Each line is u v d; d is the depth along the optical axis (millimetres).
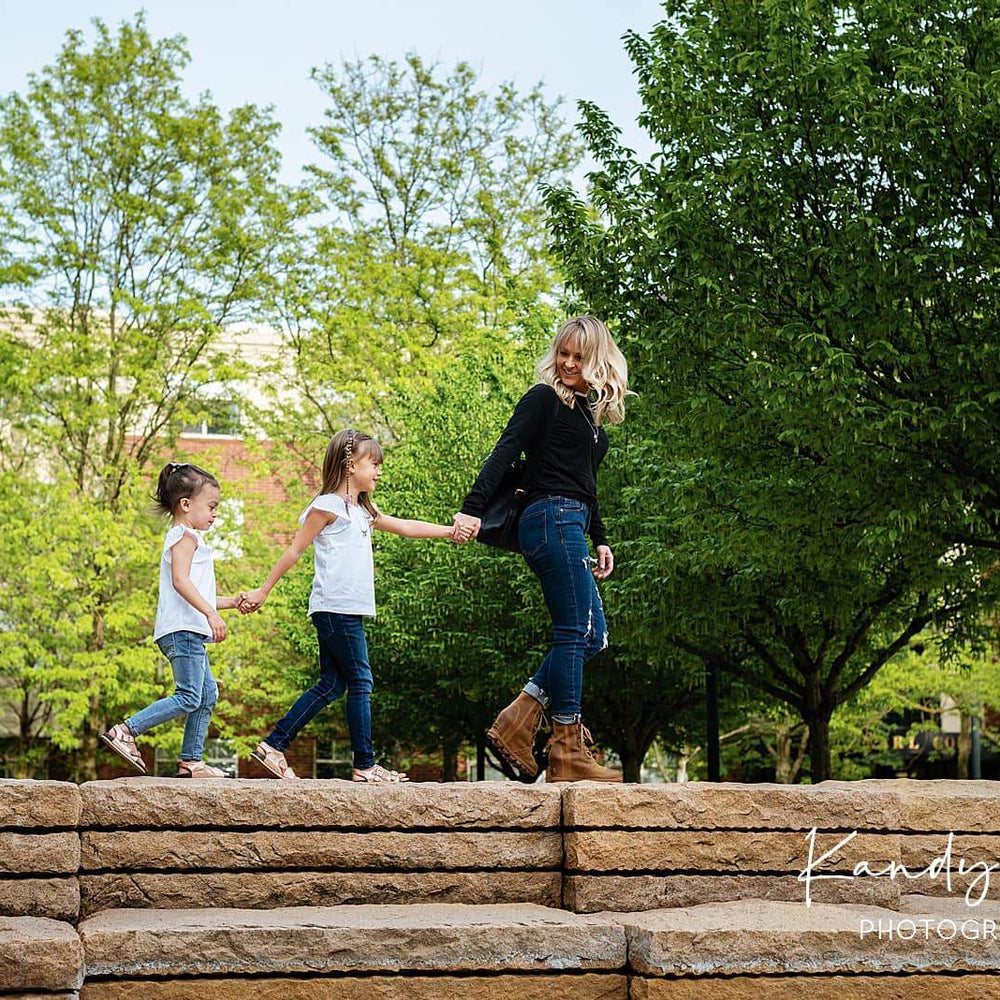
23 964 4168
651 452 18047
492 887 5145
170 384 27391
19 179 26000
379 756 28297
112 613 24234
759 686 19938
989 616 17250
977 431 12594
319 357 29969
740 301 13625
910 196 12984
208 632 7016
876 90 12594
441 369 26594
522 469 6168
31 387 25031
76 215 26703
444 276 31234
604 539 6395
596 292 14766
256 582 26562
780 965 4609
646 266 14227
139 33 27109
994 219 12711
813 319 13352
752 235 13859
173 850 4922
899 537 13008
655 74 14312
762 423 14086
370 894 5047
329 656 6828
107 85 26812
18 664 23922
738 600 18094
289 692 26922
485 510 6012
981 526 13805
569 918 4816
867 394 13023
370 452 6961
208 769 6938
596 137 15469
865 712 29938
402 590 23000
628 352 14570
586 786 5199
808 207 13766
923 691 29969
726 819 5270
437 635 22578
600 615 6141
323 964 4465
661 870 5164
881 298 12648
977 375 12633
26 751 28000
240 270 27578
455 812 5148
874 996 4664
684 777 32344
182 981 4387
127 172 26844
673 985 4535
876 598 17672
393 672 24844
